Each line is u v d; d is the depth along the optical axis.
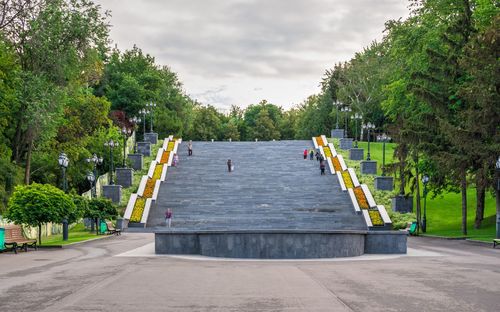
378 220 42.75
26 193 27.03
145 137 74.69
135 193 51.59
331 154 64.38
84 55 43.06
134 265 17.00
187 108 109.88
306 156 63.75
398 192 51.94
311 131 108.69
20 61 41.94
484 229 38.78
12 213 26.86
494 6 35.59
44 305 9.79
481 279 13.48
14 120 42.75
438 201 53.72
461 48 36.88
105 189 49.88
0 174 41.59
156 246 21.73
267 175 56.22
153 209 47.25
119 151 64.00
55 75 41.81
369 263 17.78
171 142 72.06
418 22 45.16
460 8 40.72
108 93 90.00
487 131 32.66
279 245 19.77
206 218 44.66
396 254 22.00
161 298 10.55
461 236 33.78
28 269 16.09
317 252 19.88
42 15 40.22
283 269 15.78
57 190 27.98
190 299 10.45
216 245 20.36
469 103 35.31
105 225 37.97
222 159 63.62
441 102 37.34
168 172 57.91
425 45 41.72
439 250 24.45
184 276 14.07
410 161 46.47
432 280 13.27
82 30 41.44
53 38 40.81
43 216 27.08
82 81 57.00
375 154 77.25
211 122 134.88
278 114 155.00
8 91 39.22
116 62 98.19
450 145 37.50
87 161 59.22
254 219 43.84
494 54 32.09
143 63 99.75
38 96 40.06
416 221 40.94
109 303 9.98
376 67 96.94
